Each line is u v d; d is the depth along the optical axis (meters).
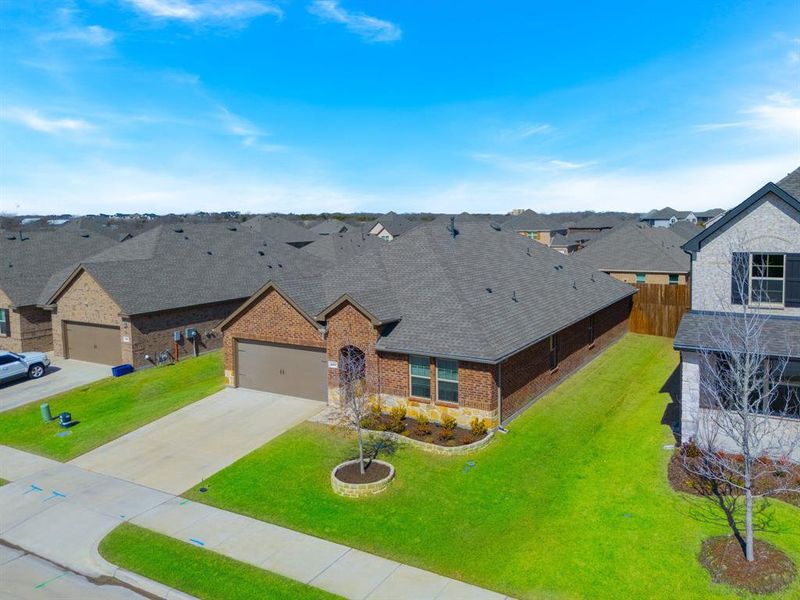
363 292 21.48
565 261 31.88
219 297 33.47
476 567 12.48
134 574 12.75
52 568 13.28
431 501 15.18
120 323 29.44
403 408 20.34
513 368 20.16
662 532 13.16
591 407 21.30
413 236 26.00
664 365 26.73
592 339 28.19
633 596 11.31
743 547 12.34
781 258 17.77
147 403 24.38
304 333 22.66
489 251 27.33
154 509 15.59
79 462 18.83
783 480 14.67
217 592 12.00
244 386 24.92
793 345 15.85
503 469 16.61
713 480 14.80
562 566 12.30
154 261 33.84
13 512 15.80
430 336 19.84
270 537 14.01
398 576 12.31
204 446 19.41
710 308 18.92
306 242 77.50
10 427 22.38
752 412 13.93
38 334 34.09
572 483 15.71
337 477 16.27
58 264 38.81
